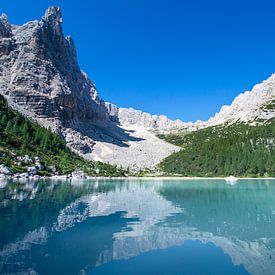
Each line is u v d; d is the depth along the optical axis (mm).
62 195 58938
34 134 182750
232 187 87562
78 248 23250
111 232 28734
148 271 19125
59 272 18344
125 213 39531
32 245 23422
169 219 35625
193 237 27375
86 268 19203
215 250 23547
